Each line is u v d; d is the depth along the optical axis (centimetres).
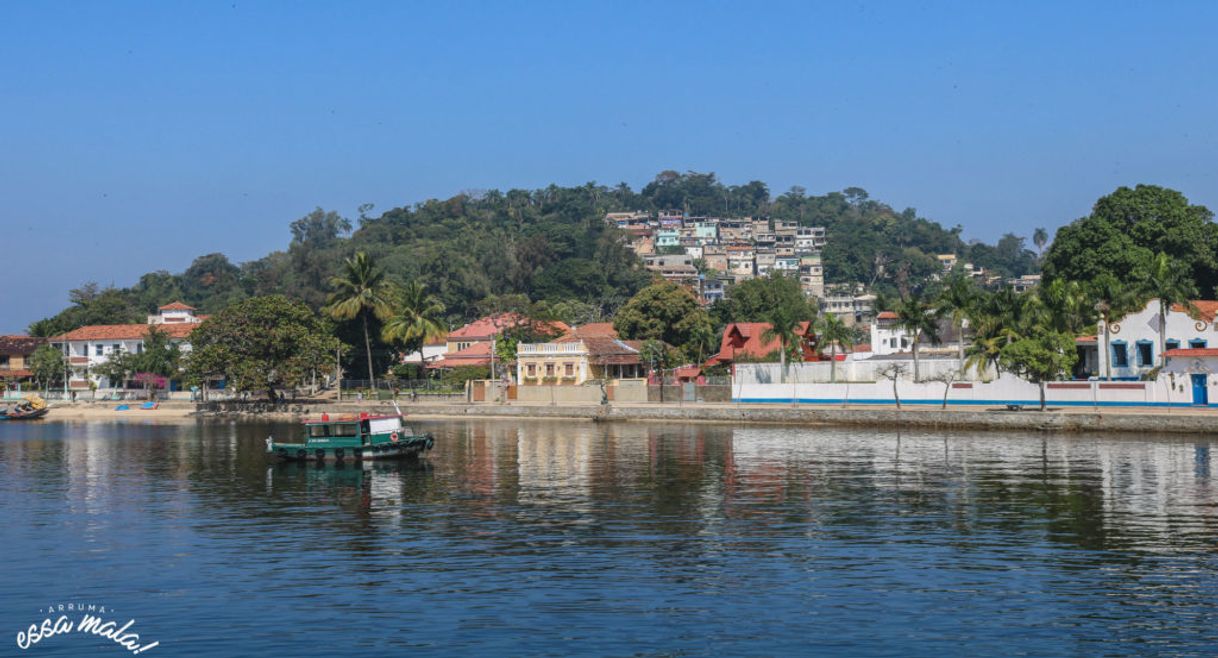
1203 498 5781
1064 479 6544
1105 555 4503
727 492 6344
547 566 4462
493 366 14975
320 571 4441
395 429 8606
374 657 3372
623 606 3856
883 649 3378
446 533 5219
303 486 7025
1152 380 9706
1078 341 11662
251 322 14062
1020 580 4125
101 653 3494
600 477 7125
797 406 11488
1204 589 3975
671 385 13062
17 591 4206
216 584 4250
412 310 16062
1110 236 13350
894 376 10862
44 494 6750
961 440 9025
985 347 10488
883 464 7481
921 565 4381
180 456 9119
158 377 17300
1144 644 3400
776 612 3762
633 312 16600
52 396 17325
